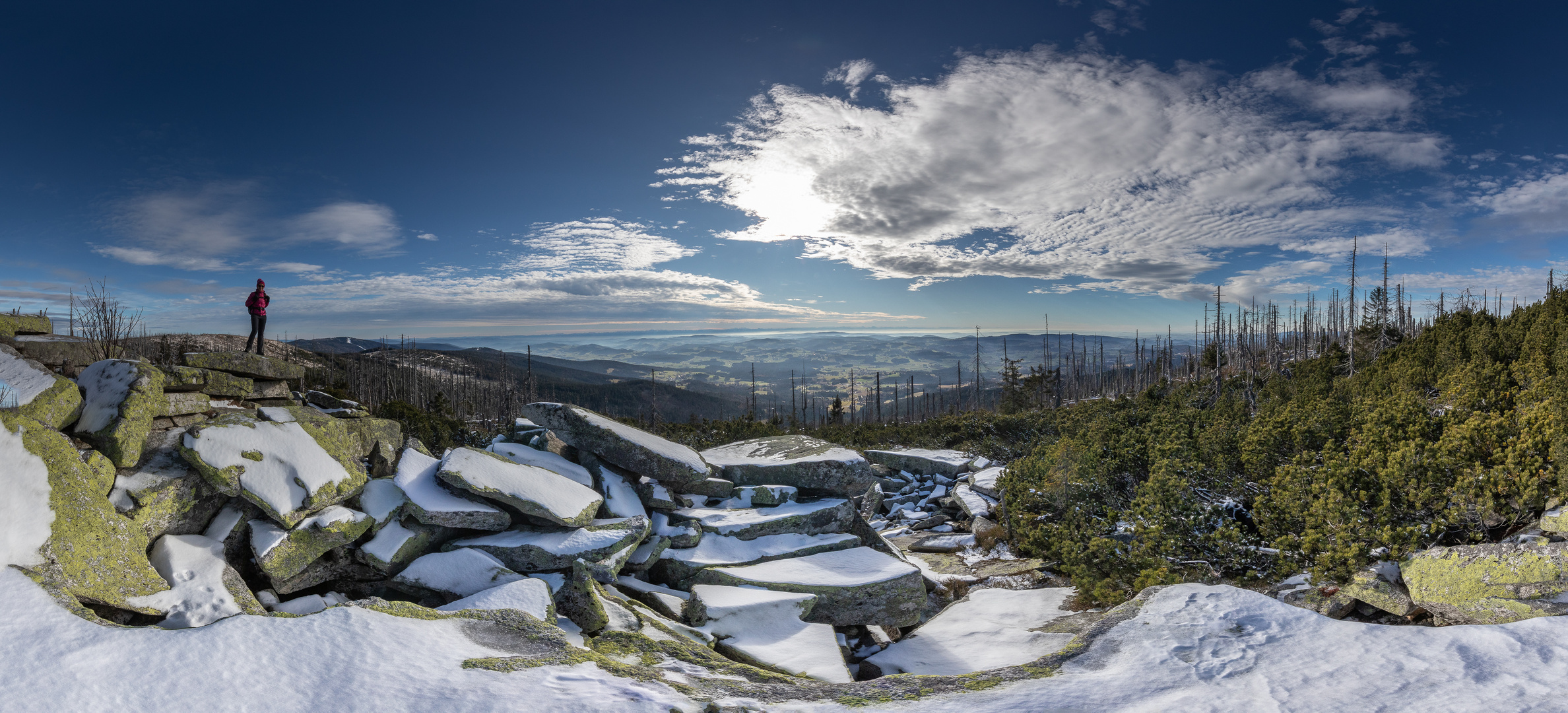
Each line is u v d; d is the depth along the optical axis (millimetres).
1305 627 6848
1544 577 6727
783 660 8367
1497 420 9688
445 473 10219
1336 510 9359
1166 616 7504
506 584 8508
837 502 13875
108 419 7973
